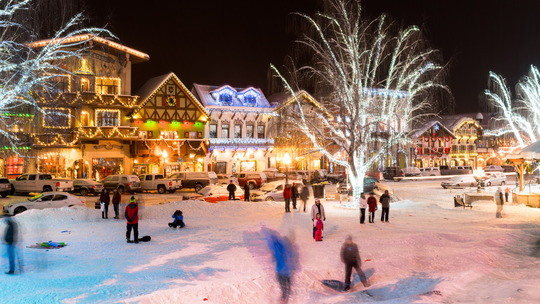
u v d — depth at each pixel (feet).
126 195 127.54
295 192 90.38
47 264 42.16
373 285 37.50
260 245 52.44
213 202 101.50
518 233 60.64
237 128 187.21
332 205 100.07
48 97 142.51
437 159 253.44
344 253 37.29
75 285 34.22
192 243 54.24
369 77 90.48
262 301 32.78
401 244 52.54
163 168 166.30
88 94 149.18
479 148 277.85
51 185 120.88
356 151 93.50
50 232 63.36
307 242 54.60
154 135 168.04
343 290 36.91
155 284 34.71
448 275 38.17
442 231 63.10
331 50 90.63
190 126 174.19
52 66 130.52
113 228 67.46
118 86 156.76
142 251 49.24
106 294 31.53
